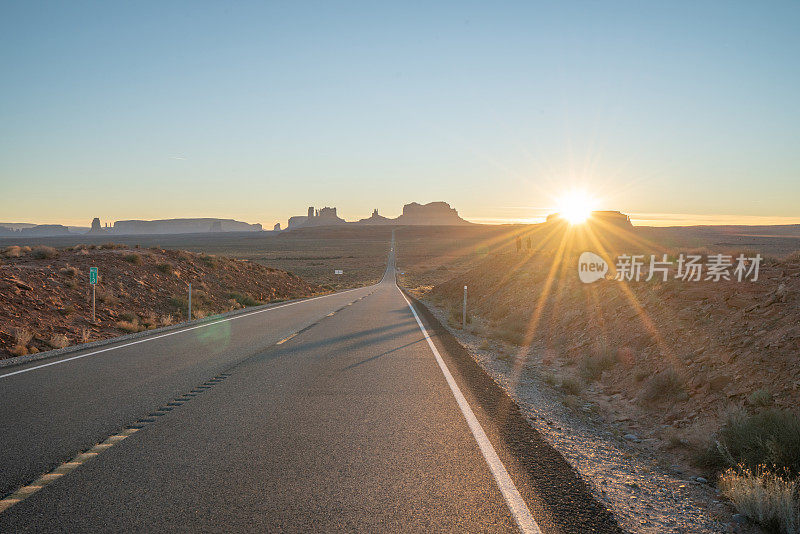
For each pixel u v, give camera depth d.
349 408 6.70
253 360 10.30
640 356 9.84
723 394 7.20
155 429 5.72
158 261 25.83
